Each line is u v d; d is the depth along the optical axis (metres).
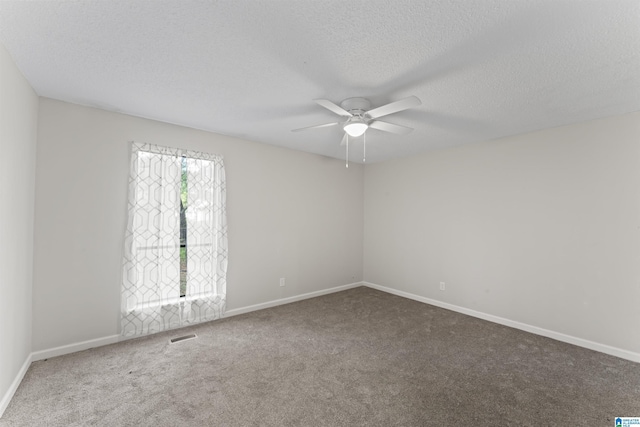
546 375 2.31
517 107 2.56
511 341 2.95
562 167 3.02
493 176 3.56
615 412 1.87
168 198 3.11
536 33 1.55
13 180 1.95
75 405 1.89
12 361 1.99
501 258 3.47
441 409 1.90
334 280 4.83
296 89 2.28
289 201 4.23
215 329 3.19
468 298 3.78
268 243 4.00
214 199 3.44
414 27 1.52
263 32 1.58
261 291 3.93
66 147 2.58
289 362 2.49
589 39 1.59
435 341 2.93
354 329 3.23
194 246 3.30
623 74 1.96
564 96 2.32
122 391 2.05
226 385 2.14
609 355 2.66
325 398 2.00
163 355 2.58
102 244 2.76
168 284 3.11
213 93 2.37
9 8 1.40
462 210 3.87
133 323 2.89
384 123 2.51
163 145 3.10
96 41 1.69
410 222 4.52
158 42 1.69
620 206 2.67
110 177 2.80
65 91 2.37
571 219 2.95
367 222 5.23
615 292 2.68
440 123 3.00
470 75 2.01
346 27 1.53
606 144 2.75
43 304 2.47
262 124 3.15
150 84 2.23
